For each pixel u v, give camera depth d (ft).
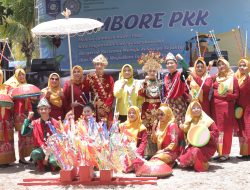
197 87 25.90
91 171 21.57
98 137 21.39
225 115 26.00
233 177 22.15
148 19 51.44
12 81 27.27
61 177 21.42
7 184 22.16
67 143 21.66
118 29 52.19
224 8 49.83
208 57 40.78
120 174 23.09
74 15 52.49
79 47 53.01
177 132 24.34
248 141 26.14
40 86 40.57
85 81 26.99
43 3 52.95
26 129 25.35
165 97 25.58
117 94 26.68
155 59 26.35
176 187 20.48
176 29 50.88
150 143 25.52
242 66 26.48
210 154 23.88
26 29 63.72
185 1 50.44
